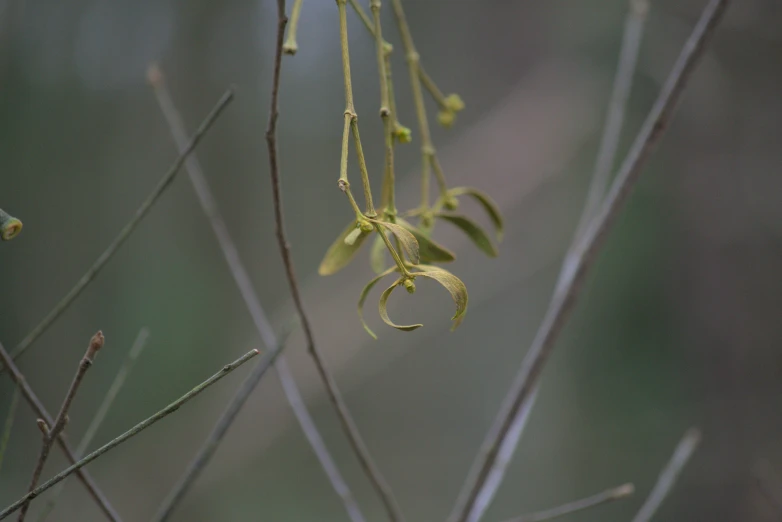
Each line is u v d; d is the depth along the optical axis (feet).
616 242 10.90
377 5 4.05
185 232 13.09
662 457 10.34
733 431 9.62
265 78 13.92
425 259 4.11
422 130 4.20
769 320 9.59
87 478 4.12
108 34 12.48
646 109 11.73
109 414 11.43
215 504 11.40
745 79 9.66
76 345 11.75
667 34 10.93
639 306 10.72
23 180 11.64
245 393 4.19
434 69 14.06
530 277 12.82
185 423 11.47
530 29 13.25
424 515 12.89
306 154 14.84
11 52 11.62
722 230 9.93
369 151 14.14
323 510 12.71
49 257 11.82
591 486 11.12
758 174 9.67
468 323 13.28
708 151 10.02
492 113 13.26
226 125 13.67
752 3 9.39
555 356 11.60
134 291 12.35
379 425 14.06
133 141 12.58
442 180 4.21
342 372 12.01
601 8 12.21
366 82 14.26
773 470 8.45
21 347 4.11
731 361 9.78
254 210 14.07
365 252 11.45
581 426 11.34
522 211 12.22
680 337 10.29
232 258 4.52
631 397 10.84
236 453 11.03
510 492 12.06
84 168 12.15
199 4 13.19
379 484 4.32
